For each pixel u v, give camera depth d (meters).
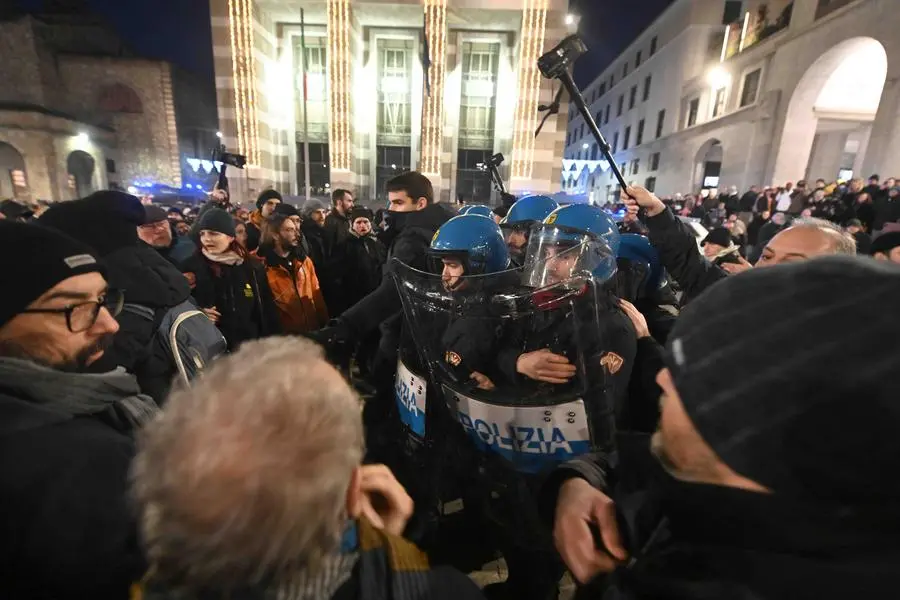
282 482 0.40
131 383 0.90
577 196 10.62
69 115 23.62
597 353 1.25
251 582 0.42
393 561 0.61
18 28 22.83
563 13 13.89
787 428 0.35
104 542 0.66
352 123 15.37
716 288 0.46
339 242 4.30
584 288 1.25
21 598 0.65
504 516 1.47
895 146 11.22
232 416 0.42
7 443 0.64
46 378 0.75
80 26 25.42
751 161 18.31
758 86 18.36
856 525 0.35
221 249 2.48
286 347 0.53
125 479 0.72
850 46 13.92
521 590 1.55
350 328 2.04
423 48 14.20
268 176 15.60
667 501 0.49
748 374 0.38
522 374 1.27
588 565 0.70
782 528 0.38
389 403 2.08
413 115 16.42
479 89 16.03
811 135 16.48
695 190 23.47
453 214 2.59
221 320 2.54
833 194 10.38
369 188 16.72
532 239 1.63
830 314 0.36
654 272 2.19
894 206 7.98
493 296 1.36
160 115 25.86
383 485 0.76
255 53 14.39
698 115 23.28
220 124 14.64
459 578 0.67
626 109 33.16
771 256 1.67
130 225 1.48
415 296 1.51
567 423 1.28
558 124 14.61
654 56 28.58
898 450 0.31
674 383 0.45
